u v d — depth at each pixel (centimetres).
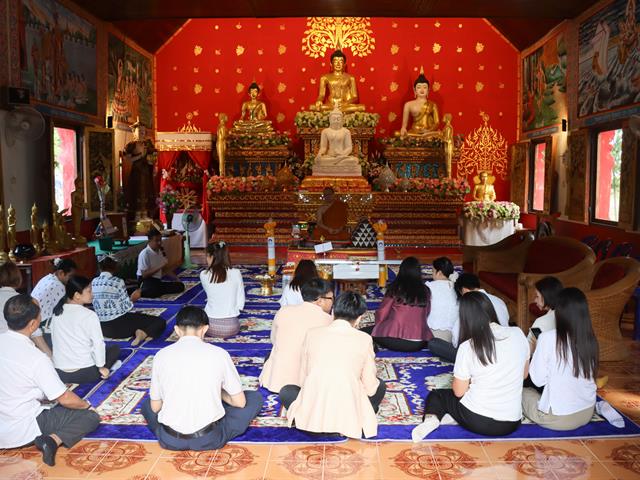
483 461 363
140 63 1391
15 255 708
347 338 381
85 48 1077
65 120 1004
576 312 391
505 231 1318
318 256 814
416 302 561
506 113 1501
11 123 830
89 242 996
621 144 951
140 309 752
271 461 363
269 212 1345
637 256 758
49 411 377
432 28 1495
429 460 364
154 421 386
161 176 1443
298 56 1499
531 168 1412
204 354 368
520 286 609
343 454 372
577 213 1109
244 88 1501
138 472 350
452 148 1397
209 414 366
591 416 406
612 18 969
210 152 1456
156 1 1025
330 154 1372
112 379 504
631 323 701
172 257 1048
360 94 1507
